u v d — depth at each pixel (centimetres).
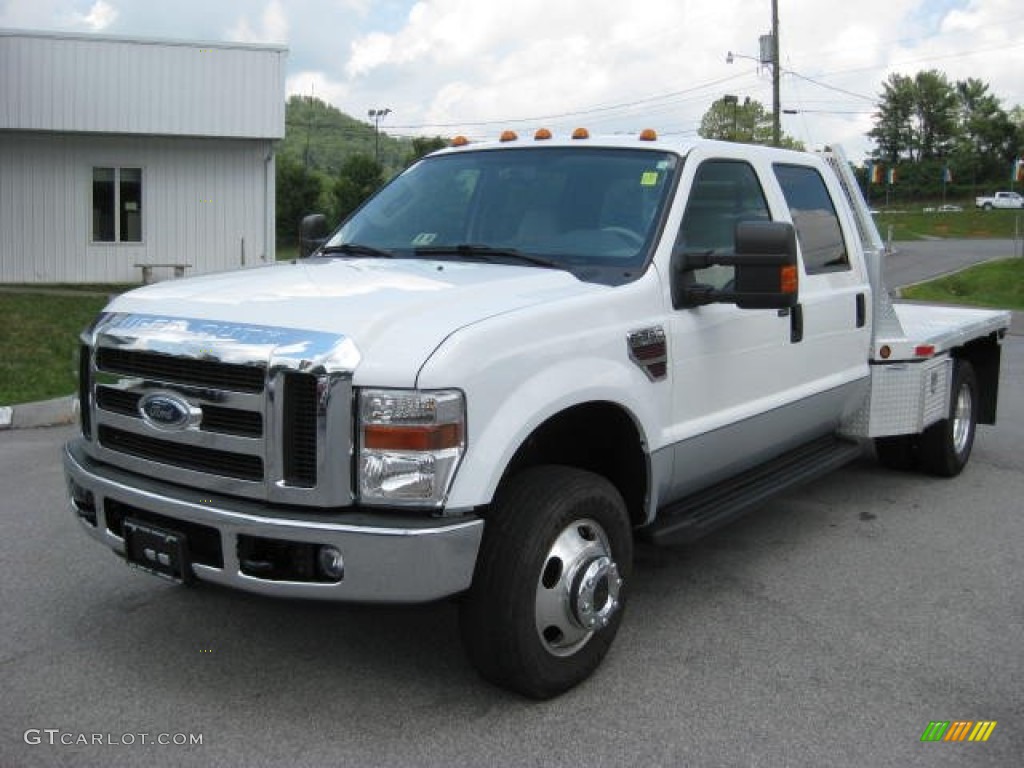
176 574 366
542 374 368
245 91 2175
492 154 520
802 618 473
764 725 371
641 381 414
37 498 655
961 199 10919
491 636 364
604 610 390
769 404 508
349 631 449
